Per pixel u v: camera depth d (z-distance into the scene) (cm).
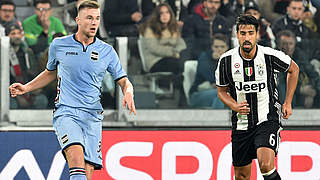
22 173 1962
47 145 1970
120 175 1977
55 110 1551
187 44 2206
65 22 2612
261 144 1572
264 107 1623
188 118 2217
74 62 1519
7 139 1962
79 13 1518
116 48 2195
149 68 2209
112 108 2189
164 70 2212
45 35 2530
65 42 1535
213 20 2527
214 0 2527
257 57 1614
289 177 1981
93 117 1552
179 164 1991
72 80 1528
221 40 2208
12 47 2169
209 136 2000
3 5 2492
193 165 1994
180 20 2606
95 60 1529
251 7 2578
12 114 2173
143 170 1981
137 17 2614
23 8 2681
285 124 2198
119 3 2616
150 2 2638
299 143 1991
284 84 2203
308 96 2202
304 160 1992
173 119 2216
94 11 1505
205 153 1994
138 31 2573
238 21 1552
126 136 1986
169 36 2541
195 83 2216
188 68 2216
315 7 2600
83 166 1459
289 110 1661
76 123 1517
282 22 2562
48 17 2527
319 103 2203
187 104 2219
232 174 1995
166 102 2217
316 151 1994
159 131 1994
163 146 1992
